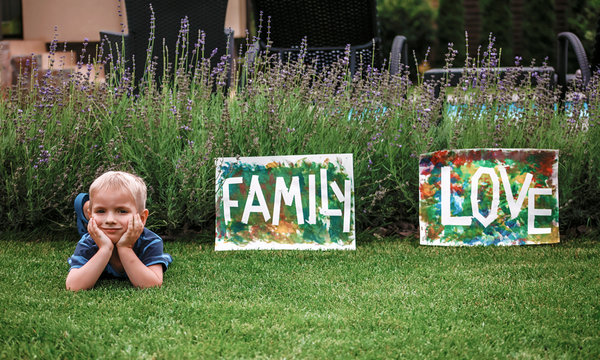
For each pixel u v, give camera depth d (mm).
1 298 2514
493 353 1994
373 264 3176
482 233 3588
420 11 12164
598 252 3389
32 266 3092
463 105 4074
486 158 3625
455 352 2002
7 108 4090
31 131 3889
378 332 2154
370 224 3928
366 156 3822
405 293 2633
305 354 1962
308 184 3602
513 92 4129
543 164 3645
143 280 2689
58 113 4047
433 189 3639
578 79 4477
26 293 2604
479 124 3980
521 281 2822
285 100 3992
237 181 3656
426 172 3660
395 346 2043
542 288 2703
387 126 3924
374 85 4227
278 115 3848
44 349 1984
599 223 3838
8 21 8336
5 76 5320
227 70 4410
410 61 12266
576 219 3902
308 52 5723
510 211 3604
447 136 4023
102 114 3920
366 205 3895
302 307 2443
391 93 4039
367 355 1967
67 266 3090
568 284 2771
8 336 2086
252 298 2576
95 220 2670
